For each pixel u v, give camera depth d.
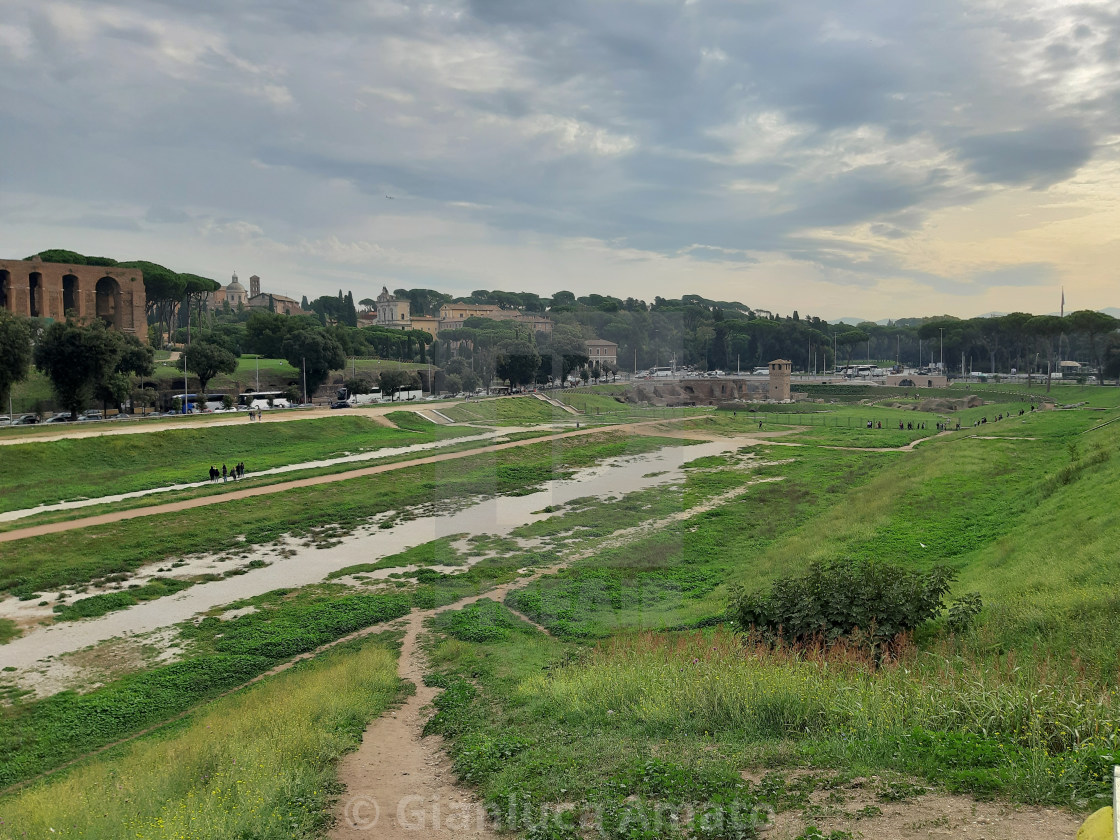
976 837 5.45
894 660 12.35
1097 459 27.81
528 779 8.16
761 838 5.83
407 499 46.09
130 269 121.69
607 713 10.43
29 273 112.81
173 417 72.88
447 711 12.23
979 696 8.73
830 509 37.75
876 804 6.21
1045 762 6.58
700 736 9.13
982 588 18.08
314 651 22.77
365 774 9.82
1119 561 15.52
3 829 10.12
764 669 11.07
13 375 61.97
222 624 25.98
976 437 58.94
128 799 9.94
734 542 31.55
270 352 124.75
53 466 53.19
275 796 8.88
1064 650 11.77
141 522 39.38
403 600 27.30
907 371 157.38
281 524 40.31
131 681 21.00
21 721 18.58
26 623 26.48
